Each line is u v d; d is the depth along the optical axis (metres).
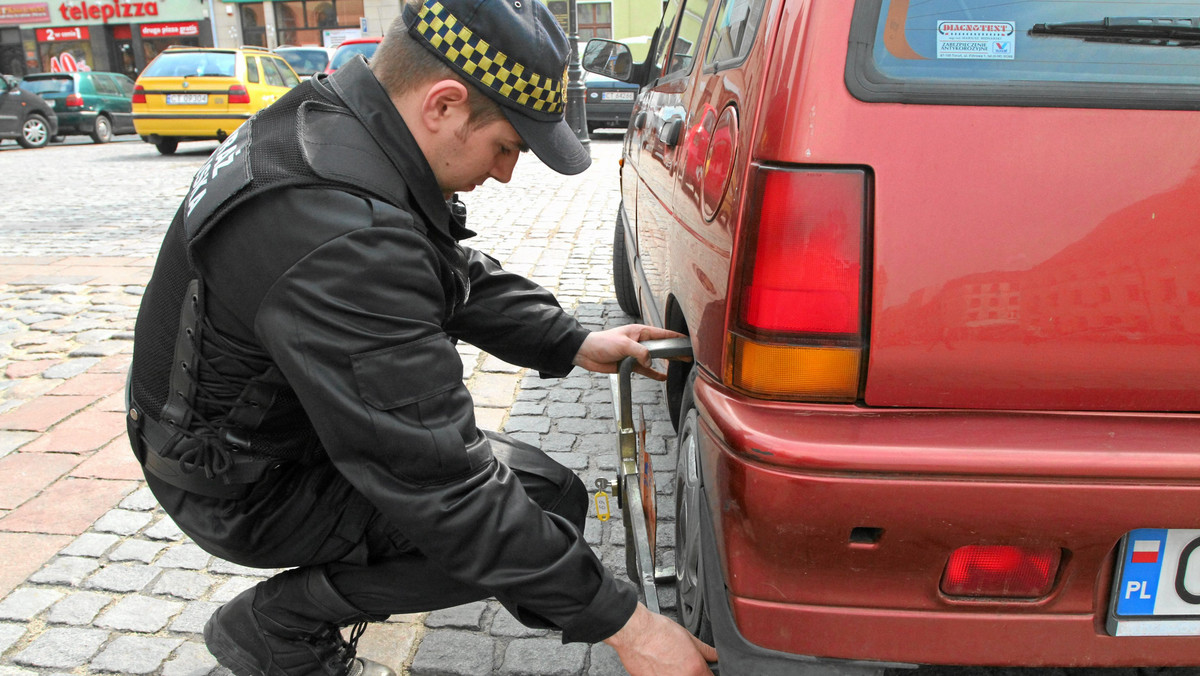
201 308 1.22
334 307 1.10
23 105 14.97
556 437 2.93
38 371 3.51
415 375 1.15
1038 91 1.17
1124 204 1.17
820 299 1.19
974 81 1.17
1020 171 1.16
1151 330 1.19
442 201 1.27
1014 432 1.17
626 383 1.71
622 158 3.82
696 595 1.57
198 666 1.83
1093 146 1.17
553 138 1.22
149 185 8.98
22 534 2.32
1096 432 1.18
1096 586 1.21
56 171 10.55
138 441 1.43
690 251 1.62
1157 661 1.24
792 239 1.19
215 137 12.49
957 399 1.21
